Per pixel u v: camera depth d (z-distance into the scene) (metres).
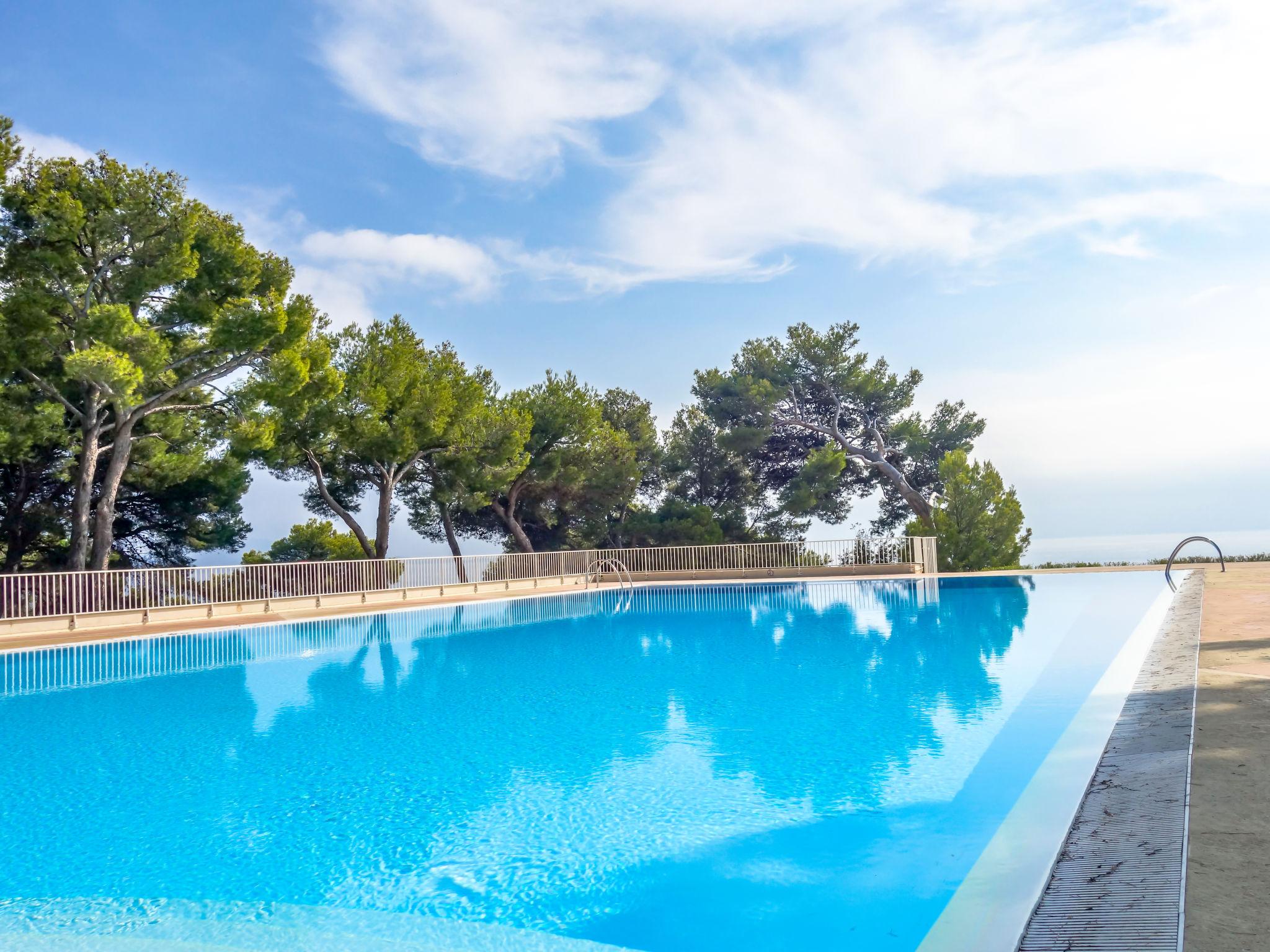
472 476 28.17
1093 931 2.46
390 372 25.28
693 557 27.88
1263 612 10.20
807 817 4.90
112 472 19.47
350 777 6.23
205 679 10.82
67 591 15.04
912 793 5.19
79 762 6.84
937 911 3.63
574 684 9.95
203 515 26.58
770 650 12.16
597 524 34.16
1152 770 4.05
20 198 17.42
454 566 22.73
